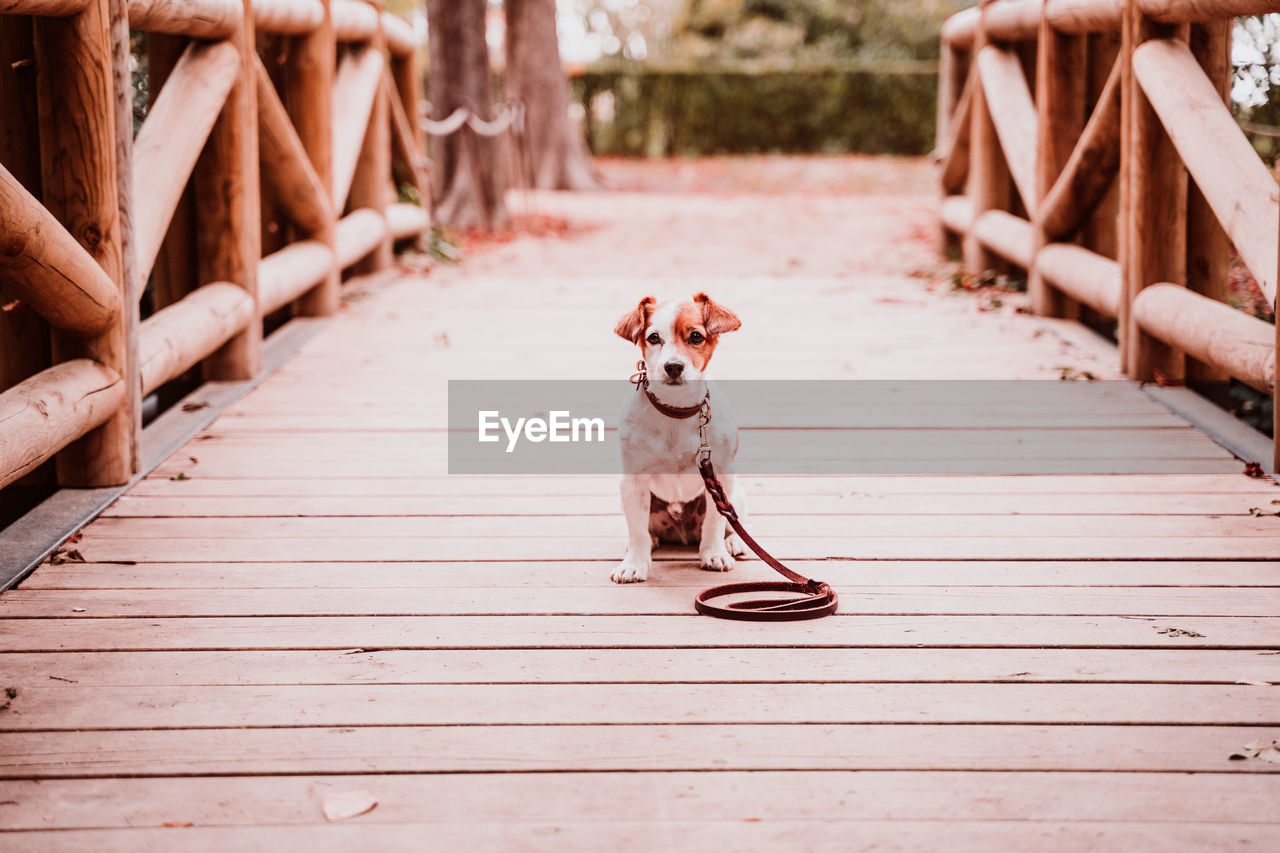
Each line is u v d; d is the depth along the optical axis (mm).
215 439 5344
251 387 6266
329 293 8211
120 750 2688
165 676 3061
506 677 3059
